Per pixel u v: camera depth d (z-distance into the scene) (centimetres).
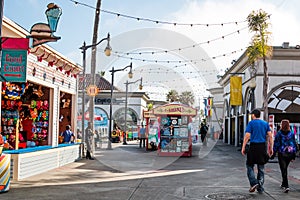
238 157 2050
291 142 970
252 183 912
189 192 929
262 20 1942
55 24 987
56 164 1454
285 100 2436
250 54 2002
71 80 1780
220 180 1138
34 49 1283
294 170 1462
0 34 847
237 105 3006
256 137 913
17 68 970
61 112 1839
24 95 1501
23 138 1508
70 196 874
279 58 2441
